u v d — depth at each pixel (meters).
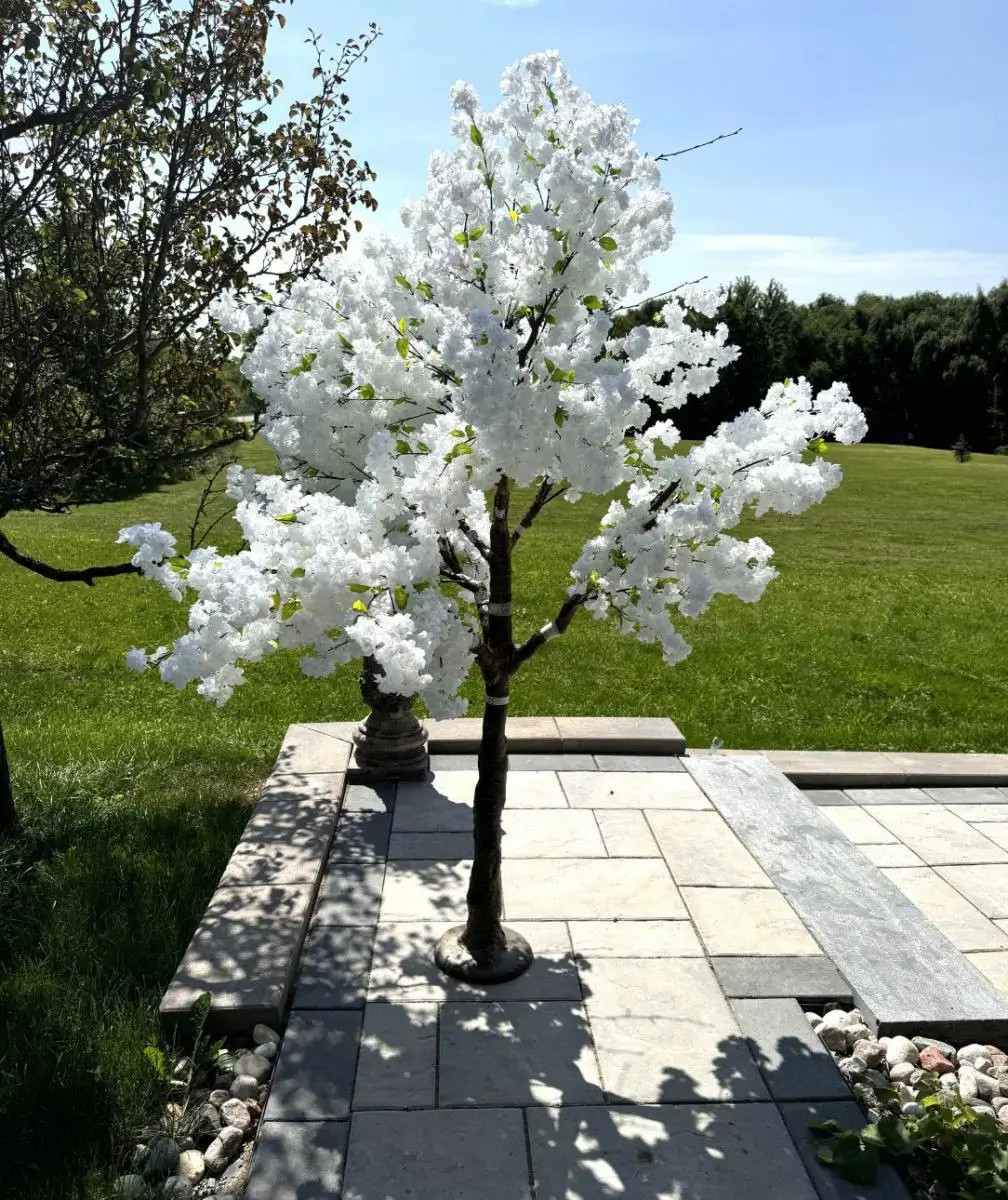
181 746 6.83
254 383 3.39
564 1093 3.30
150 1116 3.24
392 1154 3.02
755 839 5.16
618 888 4.67
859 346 58.53
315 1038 3.54
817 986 3.92
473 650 3.59
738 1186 2.94
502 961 3.95
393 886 4.65
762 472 2.98
